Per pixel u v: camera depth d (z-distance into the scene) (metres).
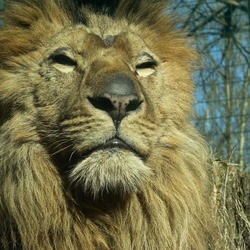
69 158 6.71
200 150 7.54
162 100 7.23
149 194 7.00
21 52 7.10
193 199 7.25
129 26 7.53
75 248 6.81
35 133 6.89
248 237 9.09
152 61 7.27
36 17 7.34
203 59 8.21
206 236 7.62
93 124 6.35
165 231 7.01
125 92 6.31
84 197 6.81
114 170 6.27
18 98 6.96
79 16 7.38
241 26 20.47
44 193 6.80
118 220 6.89
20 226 6.72
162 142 7.12
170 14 8.04
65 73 6.91
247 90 21.45
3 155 6.83
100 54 6.88
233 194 9.34
